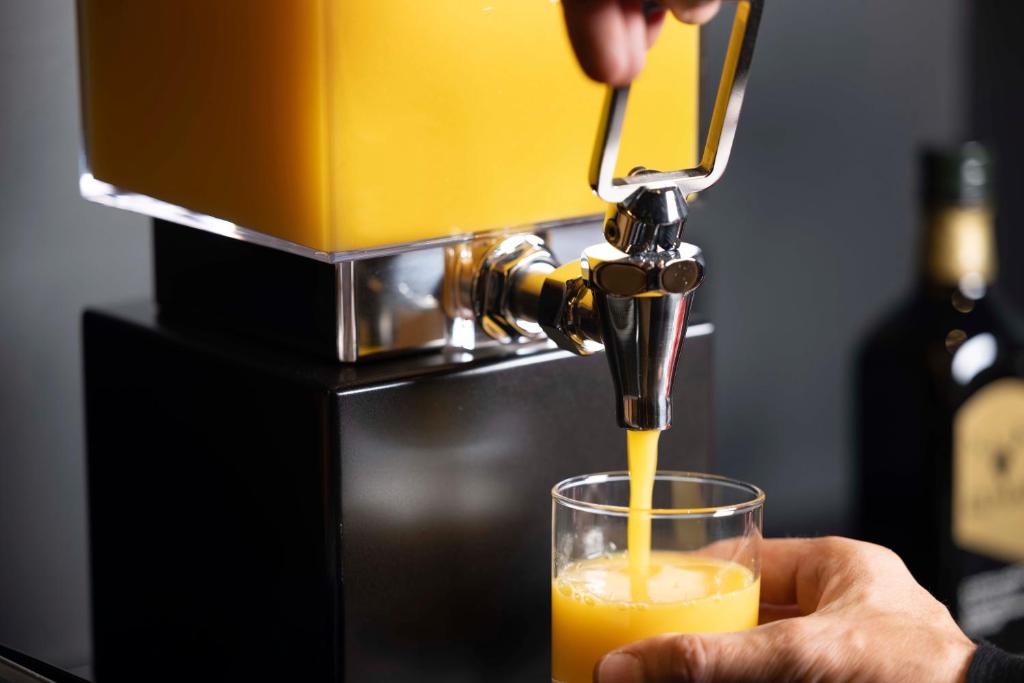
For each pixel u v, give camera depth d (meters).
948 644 0.85
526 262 0.88
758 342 1.27
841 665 0.84
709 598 0.86
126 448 0.96
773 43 1.24
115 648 0.98
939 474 1.26
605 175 0.80
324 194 0.83
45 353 1.01
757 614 0.89
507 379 0.90
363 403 0.86
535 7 0.86
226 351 0.90
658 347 0.82
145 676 0.96
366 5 0.82
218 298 0.93
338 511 0.86
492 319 0.89
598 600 0.86
